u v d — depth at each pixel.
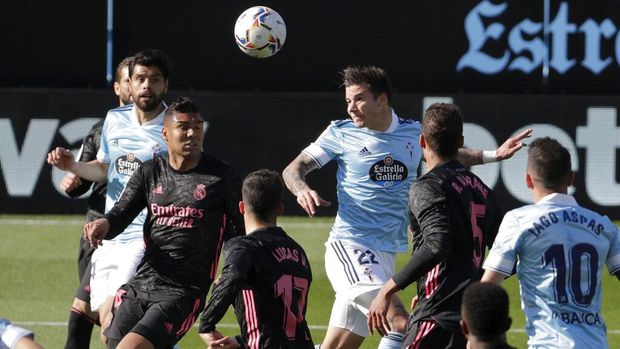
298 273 24.05
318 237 53.41
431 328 24.78
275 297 23.69
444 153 25.39
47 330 37.69
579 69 57.94
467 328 18.92
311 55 58.00
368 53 57.97
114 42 57.66
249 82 58.09
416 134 31.03
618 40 57.81
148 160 28.52
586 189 57.09
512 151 30.23
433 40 57.84
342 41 57.88
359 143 30.62
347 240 30.58
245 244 23.72
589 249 22.38
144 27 57.66
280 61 58.09
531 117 57.25
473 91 58.12
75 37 57.66
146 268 26.66
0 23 57.50
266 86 58.19
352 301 29.89
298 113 57.53
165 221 26.48
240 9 57.69
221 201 26.56
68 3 57.50
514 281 44.72
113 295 29.33
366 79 30.28
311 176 57.78
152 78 30.34
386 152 30.52
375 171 30.47
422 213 24.45
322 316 39.91
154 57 30.44
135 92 30.48
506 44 57.97
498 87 58.09
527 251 22.45
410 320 25.44
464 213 24.69
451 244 24.36
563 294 22.19
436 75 58.06
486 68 58.03
